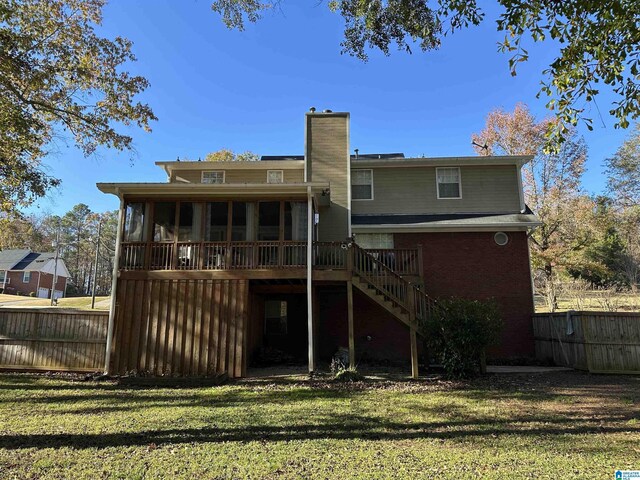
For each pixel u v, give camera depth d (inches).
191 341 411.5
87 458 186.4
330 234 563.2
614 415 264.4
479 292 552.1
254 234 441.7
